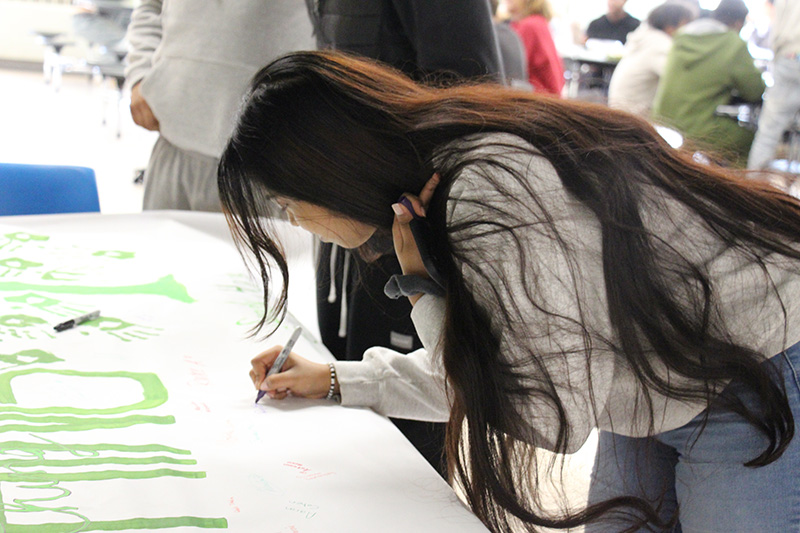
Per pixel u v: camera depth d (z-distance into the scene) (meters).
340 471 0.91
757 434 0.88
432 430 1.53
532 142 0.79
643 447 1.06
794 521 0.87
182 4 1.85
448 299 0.78
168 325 1.33
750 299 0.84
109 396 1.04
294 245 1.90
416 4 1.40
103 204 4.06
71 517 0.75
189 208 2.07
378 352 1.16
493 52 1.46
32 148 5.12
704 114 3.70
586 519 0.87
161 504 0.79
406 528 0.81
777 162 4.24
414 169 0.81
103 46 6.07
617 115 0.87
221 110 1.84
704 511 0.94
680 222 0.83
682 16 4.00
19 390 1.02
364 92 0.81
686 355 0.80
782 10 3.63
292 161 0.80
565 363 0.73
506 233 0.73
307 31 1.88
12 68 9.02
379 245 0.97
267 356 1.12
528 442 0.77
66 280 1.49
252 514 0.80
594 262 0.75
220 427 0.99
